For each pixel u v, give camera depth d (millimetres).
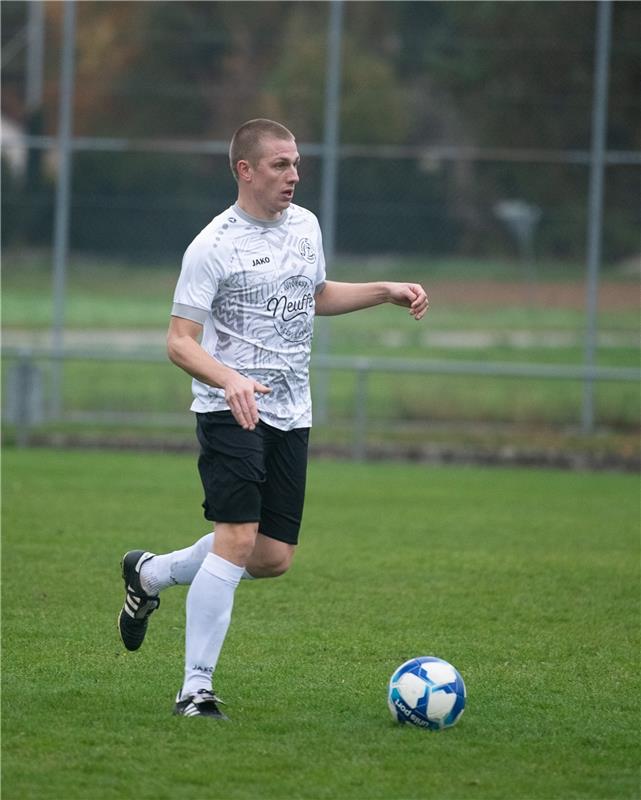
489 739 16609
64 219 53219
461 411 51656
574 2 52000
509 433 51438
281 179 17766
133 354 50844
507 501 41312
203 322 17734
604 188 52594
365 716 17625
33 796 13953
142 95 54250
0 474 43812
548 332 53688
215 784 14445
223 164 53719
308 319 18484
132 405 52156
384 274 53250
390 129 55062
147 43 54375
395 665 20859
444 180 52844
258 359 18031
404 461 50781
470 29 53500
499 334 54438
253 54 54781
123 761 15211
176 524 34719
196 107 54406
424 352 55844
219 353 18172
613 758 15898
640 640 23172
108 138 54219
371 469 48844
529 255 53312
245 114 54812
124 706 17734
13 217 54312
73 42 52344
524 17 52656
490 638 23047
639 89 51844
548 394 51312
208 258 17703
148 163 53688
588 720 17719
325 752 15773
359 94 55250
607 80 51781
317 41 55281
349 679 19812
